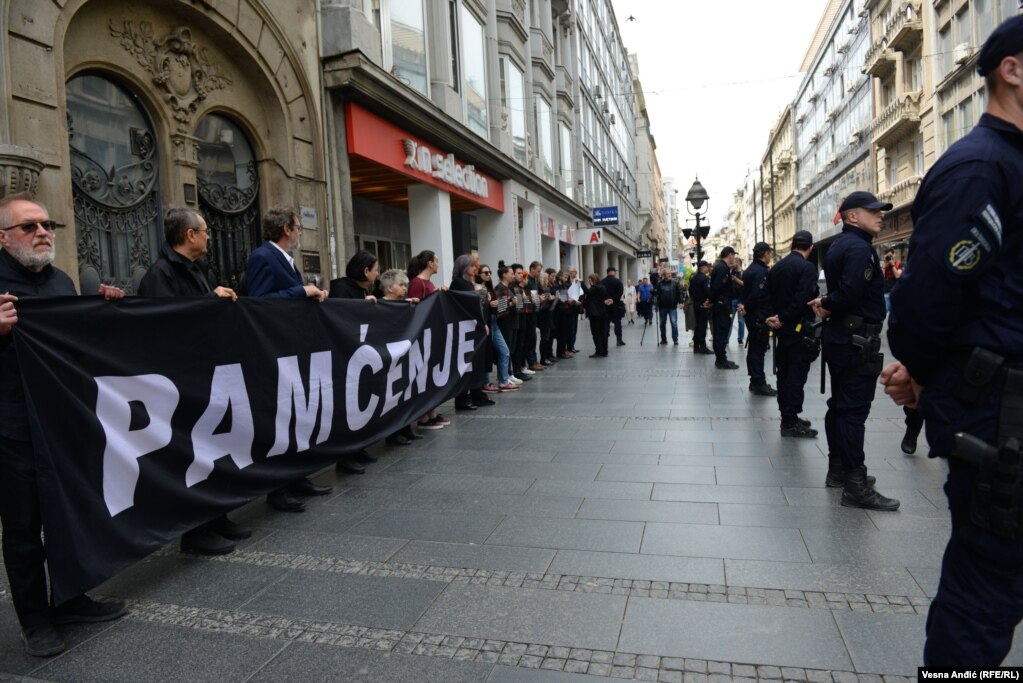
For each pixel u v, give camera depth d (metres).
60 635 2.89
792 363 6.02
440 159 13.52
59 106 5.59
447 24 14.12
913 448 5.35
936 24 25.95
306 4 9.43
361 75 9.99
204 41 7.75
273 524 4.21
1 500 2.74
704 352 13.73
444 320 7.02
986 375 1.61
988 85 1.71
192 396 3.64
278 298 4.43
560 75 26.73
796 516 4.05
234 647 2.76
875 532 3.75
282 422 4.38
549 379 10.59
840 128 43.59
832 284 4.21
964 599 1.67
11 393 2.73
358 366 5.32
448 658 2.62
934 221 1.65
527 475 5.12
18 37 5.21
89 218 6.33
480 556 3.60
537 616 2.93
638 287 25.88
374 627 2.88
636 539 3.77
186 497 3.52
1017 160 1.61
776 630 2.74
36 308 2.80
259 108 8.74
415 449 6.10
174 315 3.54
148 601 3.20
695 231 15.05
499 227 18.66
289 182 9.06
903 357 1.78
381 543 3.84
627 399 8.41
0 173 4.71
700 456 5.50
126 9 6.68
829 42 46.09
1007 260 1.63
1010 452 1.56
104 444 3.06
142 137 6.96
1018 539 1.58
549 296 11.98
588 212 31.09
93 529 2.94
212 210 8.07
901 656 2.52
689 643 2.67
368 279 5.89
